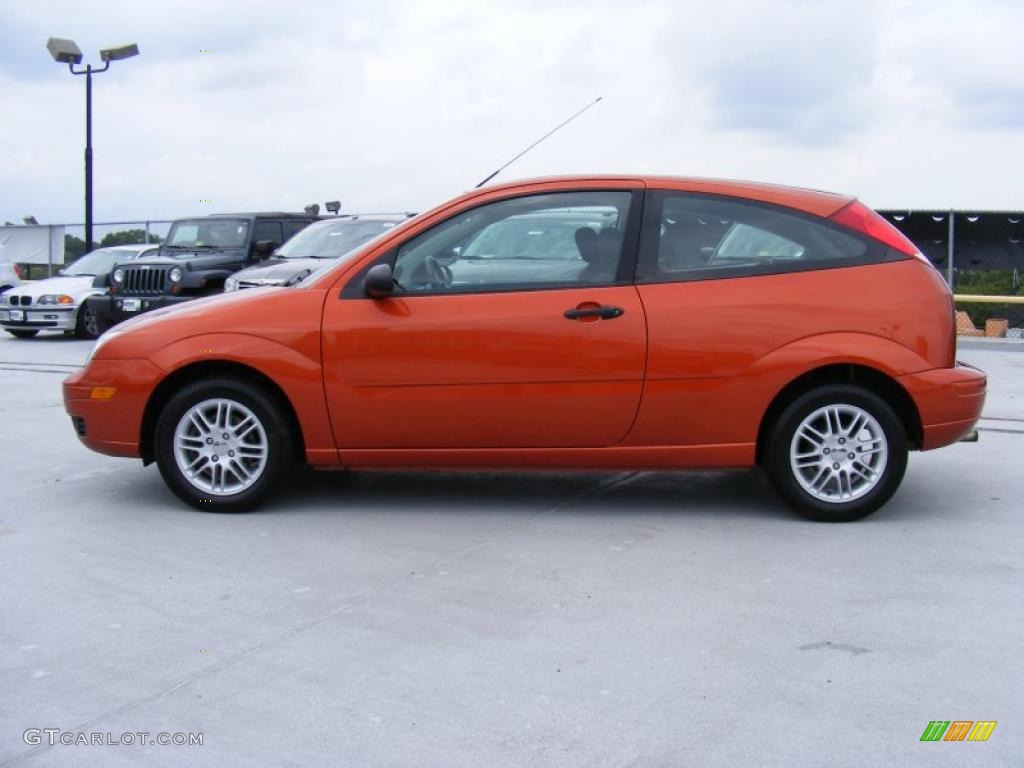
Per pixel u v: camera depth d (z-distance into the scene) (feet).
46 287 55.98
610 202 18.58
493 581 15.56
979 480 21.81
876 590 15.11
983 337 52.34
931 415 18.06
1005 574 15.81
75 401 19.31
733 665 12.59
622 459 18.45
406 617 14.16
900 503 19.94
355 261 18.81
